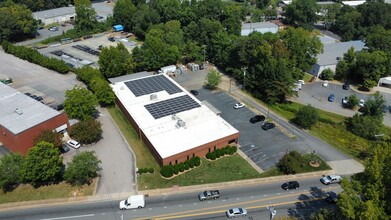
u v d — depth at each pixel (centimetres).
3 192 5850
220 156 6800
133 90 8775
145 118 7481
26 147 6625
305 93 9925
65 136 7412
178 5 14438
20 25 13362
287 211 5525
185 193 5906
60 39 13500
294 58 9744
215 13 14162
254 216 5422
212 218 5391
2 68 11006
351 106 9131
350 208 4053
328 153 7069
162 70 10619
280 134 7650
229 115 8388
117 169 6431
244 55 10000
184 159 6525
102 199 5750
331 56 11519
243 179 6225
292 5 15800
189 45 11469
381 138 7656
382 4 14800
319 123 8306
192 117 7538
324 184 6141
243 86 9838
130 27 14750
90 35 14262
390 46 10944
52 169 5788
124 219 5366
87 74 9662
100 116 8256
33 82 10038
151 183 6091
